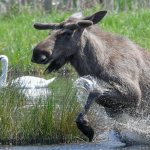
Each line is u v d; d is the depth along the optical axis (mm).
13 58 46062
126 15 56000
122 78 26391
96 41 26703
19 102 29266
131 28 51688
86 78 26625
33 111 28266
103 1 61156
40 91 33688
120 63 26656
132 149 26469
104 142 27719
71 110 28109
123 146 27141
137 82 26797
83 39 26391
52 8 62156
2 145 27688
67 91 28797
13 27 55500
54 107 28406
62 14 59062
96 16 26891
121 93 26328
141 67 27156
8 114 28375
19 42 49719
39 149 26656
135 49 27391
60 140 27812
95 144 27312
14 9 62625
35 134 27922
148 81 27234
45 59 25484
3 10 64062
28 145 27594
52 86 35875
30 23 55969
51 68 26344
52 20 55812
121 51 26953
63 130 27891
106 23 53000
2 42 50000
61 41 26031
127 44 27312
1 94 29375
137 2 60438
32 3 64688
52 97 28672
